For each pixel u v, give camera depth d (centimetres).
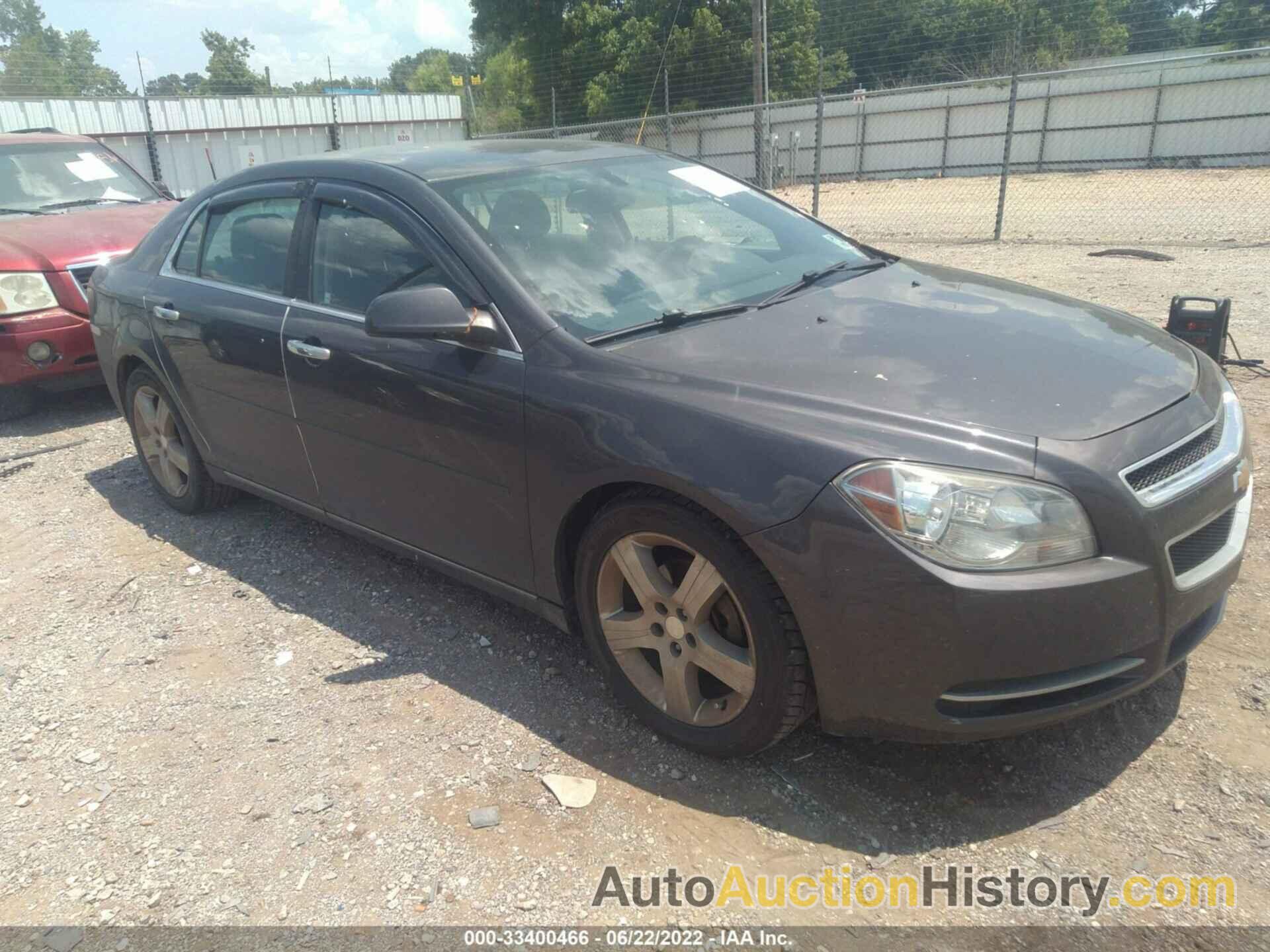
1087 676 224
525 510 288
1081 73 1194
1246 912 212
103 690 323
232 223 400
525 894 228
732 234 357
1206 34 2478
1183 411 246
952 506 215
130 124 1998
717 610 255
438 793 262
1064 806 246
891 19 2844
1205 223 1409
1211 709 276
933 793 253
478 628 347
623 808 253
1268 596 331
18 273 585
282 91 2955
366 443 333
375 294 328
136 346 435
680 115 1448
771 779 261
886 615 220
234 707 308
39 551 437
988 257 1152
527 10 3116
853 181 2959
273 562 411
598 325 287
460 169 344
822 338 277
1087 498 219
